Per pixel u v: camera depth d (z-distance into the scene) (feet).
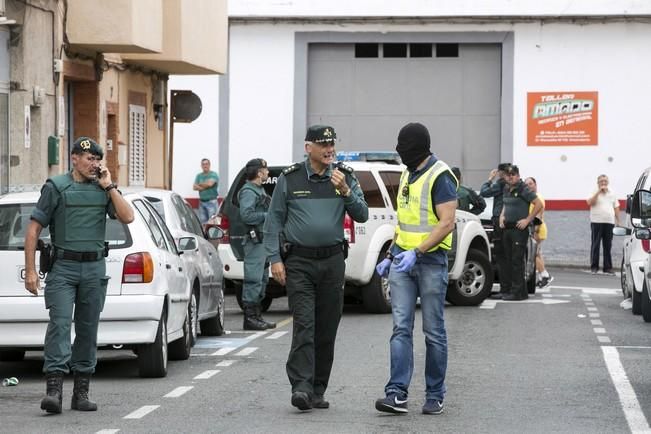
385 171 84.43
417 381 53.57
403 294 44.75
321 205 45.50
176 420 43.42
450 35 148.46
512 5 146.92
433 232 44.14
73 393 46.14
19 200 53.31
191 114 118.83
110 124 105.91
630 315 84.84
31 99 87.35
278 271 45.47
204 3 113.19
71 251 45.70
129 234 52.90
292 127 150.20
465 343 67.41
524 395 49.47
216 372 56.13
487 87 149.18
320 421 43.21
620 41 146.82
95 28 93.09
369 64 150.20
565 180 147.95
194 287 64.59
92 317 46.16
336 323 46.16
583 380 53.62
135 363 60.39
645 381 53.36
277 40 149.79
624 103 146.92
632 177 147.23
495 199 98.07
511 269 96.37
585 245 147.95
